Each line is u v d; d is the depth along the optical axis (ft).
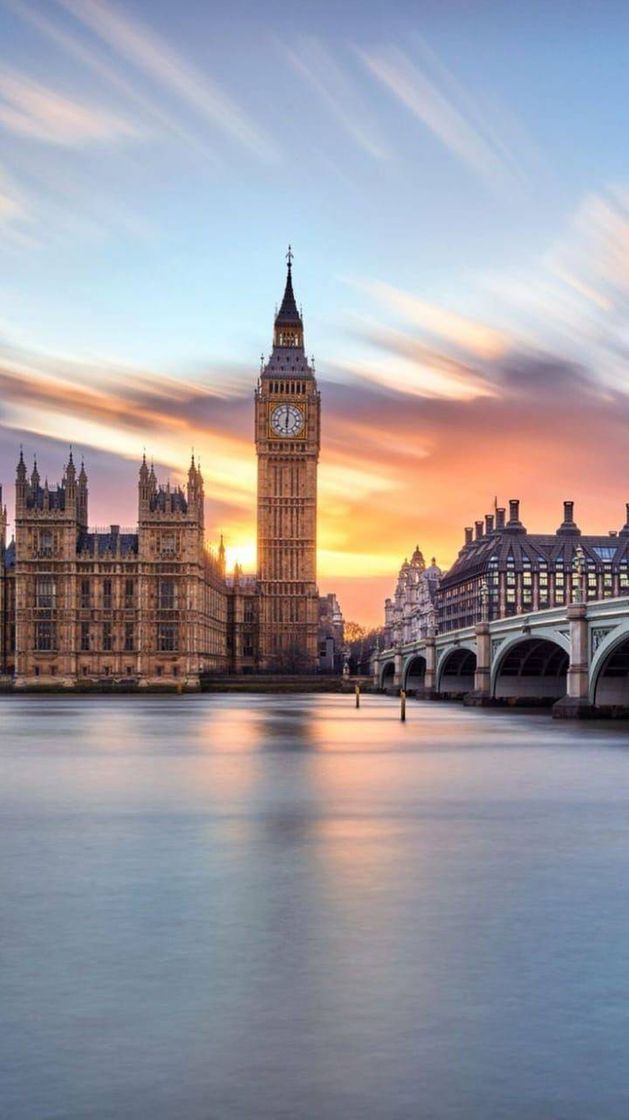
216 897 104.27
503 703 517.96
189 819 150.20
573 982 79.25
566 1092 61.52
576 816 154.10
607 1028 70.49
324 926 93.86
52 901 102.73
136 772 208.13
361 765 222.69
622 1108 59.72
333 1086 62.13
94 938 90.22
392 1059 65.67
